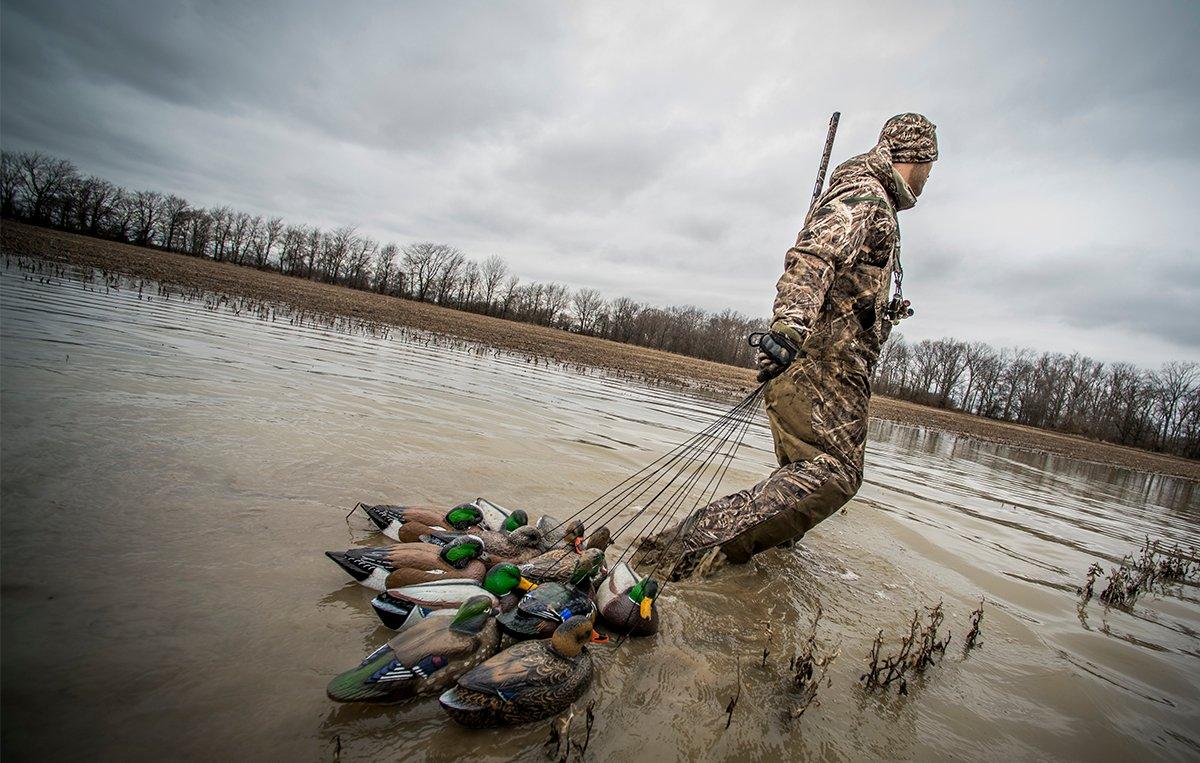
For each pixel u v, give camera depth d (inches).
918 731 149.6
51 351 382.0
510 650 132.0
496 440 382.3
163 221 5575.8
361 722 118.8
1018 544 378.6
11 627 124.7
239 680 123.6
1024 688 180.7
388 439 329.1
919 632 208.4
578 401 693.3
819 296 185.5
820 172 254.8
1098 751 152.6
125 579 150.6
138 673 119.6
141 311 710.5
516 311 6063.0
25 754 95.7
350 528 205.8
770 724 141.0
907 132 221.9
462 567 175.0
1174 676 205.2
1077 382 5231.3
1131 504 776.9
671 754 125.1
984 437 1903.3
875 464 660.1
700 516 225.1
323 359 604.4
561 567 188.7
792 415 227.9
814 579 244.8
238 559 171.9
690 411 826.8
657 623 174.9
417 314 2311.8
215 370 427.2
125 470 215.3
